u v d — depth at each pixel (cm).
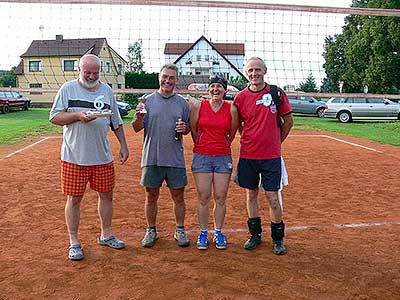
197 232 544
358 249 491
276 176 469
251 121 469
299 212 640
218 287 393
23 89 1305
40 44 2780
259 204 678
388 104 2311
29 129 1767
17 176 881
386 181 871
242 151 479
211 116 473
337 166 1034
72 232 462
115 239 492
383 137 1664
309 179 882
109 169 472
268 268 435
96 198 696
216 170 480
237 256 466
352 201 709
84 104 447
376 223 589
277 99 466
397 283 407
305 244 504
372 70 3422
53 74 2641
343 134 1764
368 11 1265
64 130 457
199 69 2609
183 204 494
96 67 446
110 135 1666
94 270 428
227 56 2641
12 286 395
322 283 404
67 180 453
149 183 479
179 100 480
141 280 406
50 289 389
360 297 379
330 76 4131
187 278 410
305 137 1642
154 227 500
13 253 471
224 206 490
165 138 471
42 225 568
